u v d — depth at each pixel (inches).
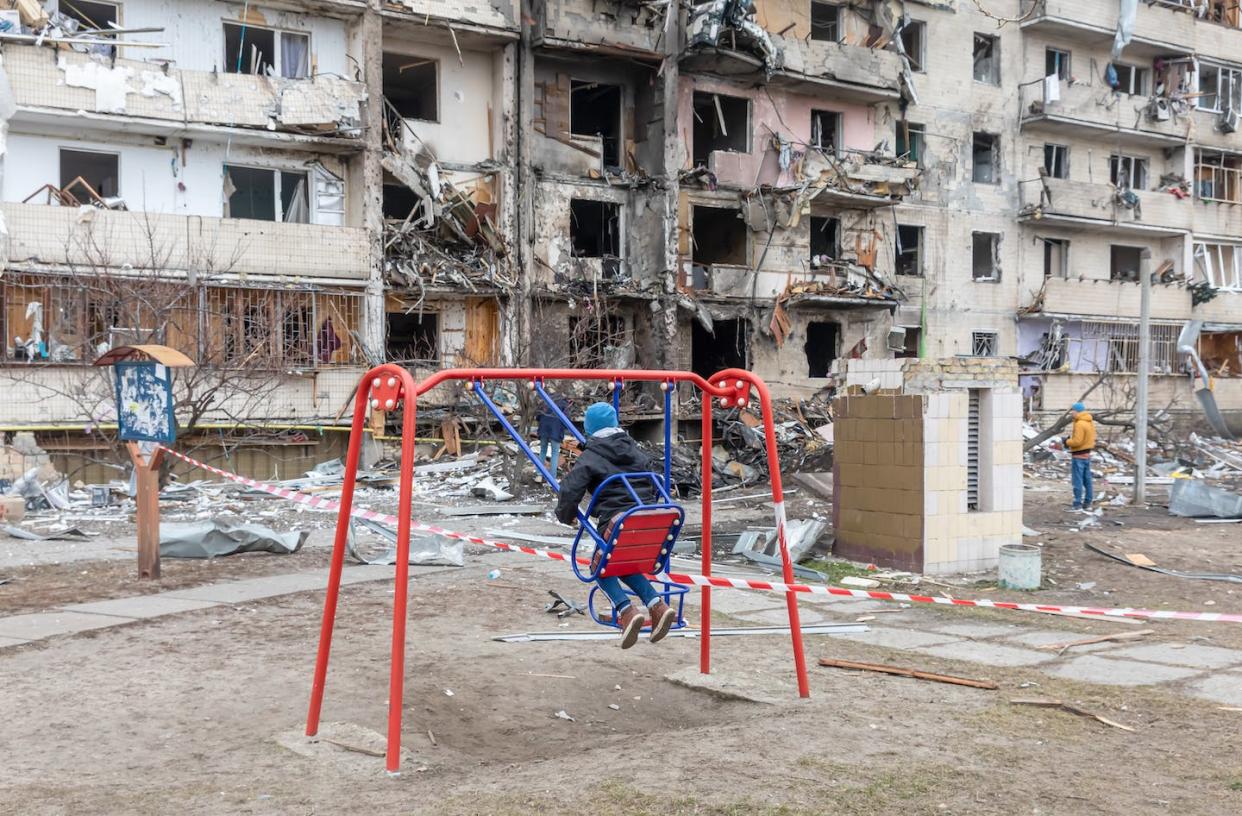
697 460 915.4
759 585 252.8
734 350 1300.4
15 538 553.6
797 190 1237.1
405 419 204.4
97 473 888.9
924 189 1389.0
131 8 946.1
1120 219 1510.8
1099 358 1525.6
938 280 1403.8
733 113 1284.4
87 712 241.3
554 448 806.5
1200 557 517.3
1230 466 1083.3
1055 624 360.5
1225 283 1657.2
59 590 399.9
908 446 464.4
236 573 439.8
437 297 1084.5
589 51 1130.7
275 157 1007.6
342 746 215.6
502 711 249.9
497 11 1090.7
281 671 279.0
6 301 856.9
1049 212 1444.4
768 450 260.8
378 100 1029.2
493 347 1110.4
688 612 369.7
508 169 1110.4
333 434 1009.5
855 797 182.1
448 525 625.6
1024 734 224.4
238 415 903.1
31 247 849.5
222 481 872.3
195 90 935.7
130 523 612.4
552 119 1166.3
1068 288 1483.8
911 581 443.8
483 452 966.4
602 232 1240.2
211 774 199.8
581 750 220.1
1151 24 1536.7
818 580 442.0
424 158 1069.1
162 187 956.6
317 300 1003.9
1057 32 1480.1
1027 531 572.1
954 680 270.5
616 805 177.2
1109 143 1560.0
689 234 1211.2
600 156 1181.7
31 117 878.4
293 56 1026.1
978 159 1473.9
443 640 319.6
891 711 241.9
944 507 462.9
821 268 1306.6
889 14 1344.7
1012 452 481.4
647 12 1156.5
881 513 477.7
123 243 887.7
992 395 477.4
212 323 927.7
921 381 468.8
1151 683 274.4
